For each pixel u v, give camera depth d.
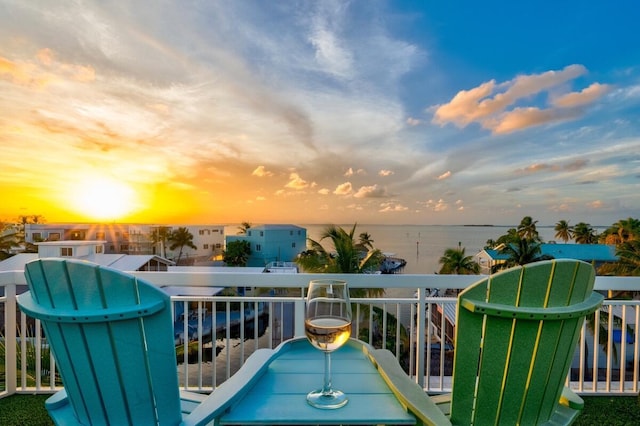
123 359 0.99
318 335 1.06
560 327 1.04
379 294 9.36
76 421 1.10
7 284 2.44
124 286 0.96
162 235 35.12
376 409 0.97
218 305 13.94
